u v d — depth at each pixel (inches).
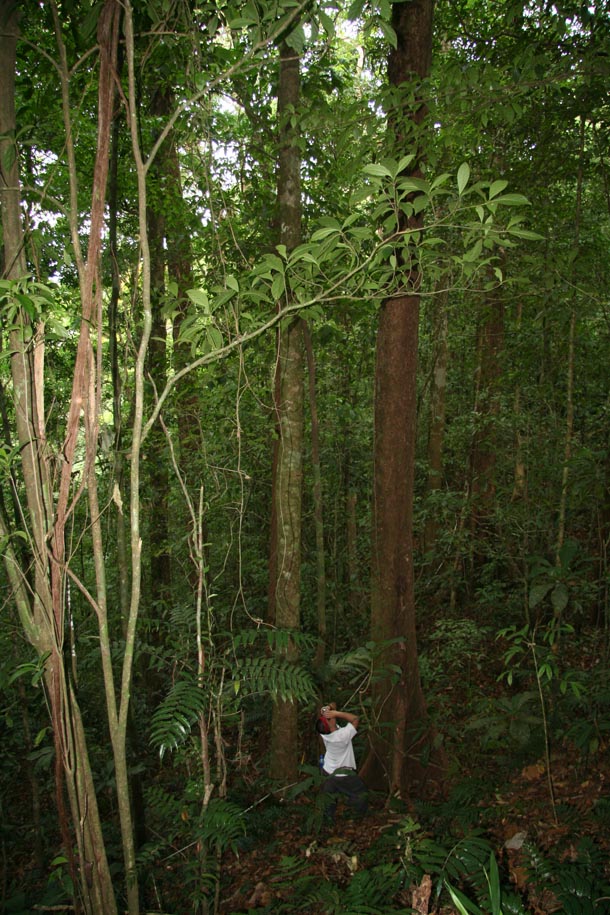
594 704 168.2
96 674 217.5
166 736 86.9
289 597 174.2
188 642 126.2
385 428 185.5
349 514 280.2
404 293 85.7
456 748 206.1
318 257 78.2
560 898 98.2
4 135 63.6
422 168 144.9
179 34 75.6
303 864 129.1
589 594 213.2
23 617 63.9
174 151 229.9
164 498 279.6
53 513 63.0
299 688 109.7
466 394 385.4
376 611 188.4
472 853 101.3
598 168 192.4
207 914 101.8
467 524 326.6
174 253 259.8
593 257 197.5
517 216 75.1
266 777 190.9
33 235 68.1
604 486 188.9
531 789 169.2
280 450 175.6
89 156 200.2
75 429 58.8
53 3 61.9
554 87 167.8
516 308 315.0
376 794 179.8
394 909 97.9
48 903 97.7
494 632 286.0
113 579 229.9
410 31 171.9
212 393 226.5
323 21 70.2
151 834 145.6
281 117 177.2
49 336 69.1
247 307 94.8
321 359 299.6
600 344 208.1
